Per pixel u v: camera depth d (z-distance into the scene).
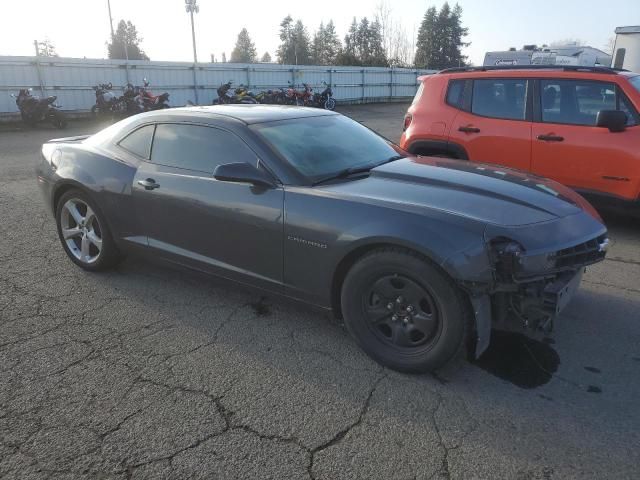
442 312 2.83
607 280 4.44
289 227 3.28
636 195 5.26
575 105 5.61
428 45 75.00
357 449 2.46
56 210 4.70
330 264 3.16
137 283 4.38
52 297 4.10
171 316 3.80
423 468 2.34
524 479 2.28
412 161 4.00
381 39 60.47
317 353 3.31
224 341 3.45
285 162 3.47
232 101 20.89
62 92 19.27
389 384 2.98
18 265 4.76
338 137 4.05
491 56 20.22
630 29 14.01
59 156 4.65
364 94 30.41
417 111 6.76
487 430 2.59
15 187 7.98
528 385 2.96
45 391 2.89
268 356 3.27
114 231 4.31
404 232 2.84
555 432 2.57
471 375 3.06
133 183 4.09
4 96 17.94
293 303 3.48
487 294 2.80
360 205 3.07
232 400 2.82
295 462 2.37
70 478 2.28
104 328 3.61
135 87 19.27
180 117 4.02
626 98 5.30
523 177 3.67
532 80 5.87
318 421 2.65
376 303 3.10
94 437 2.53
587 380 3.01
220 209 3.60
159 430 2.58
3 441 2.50
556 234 2.91
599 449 2.45
